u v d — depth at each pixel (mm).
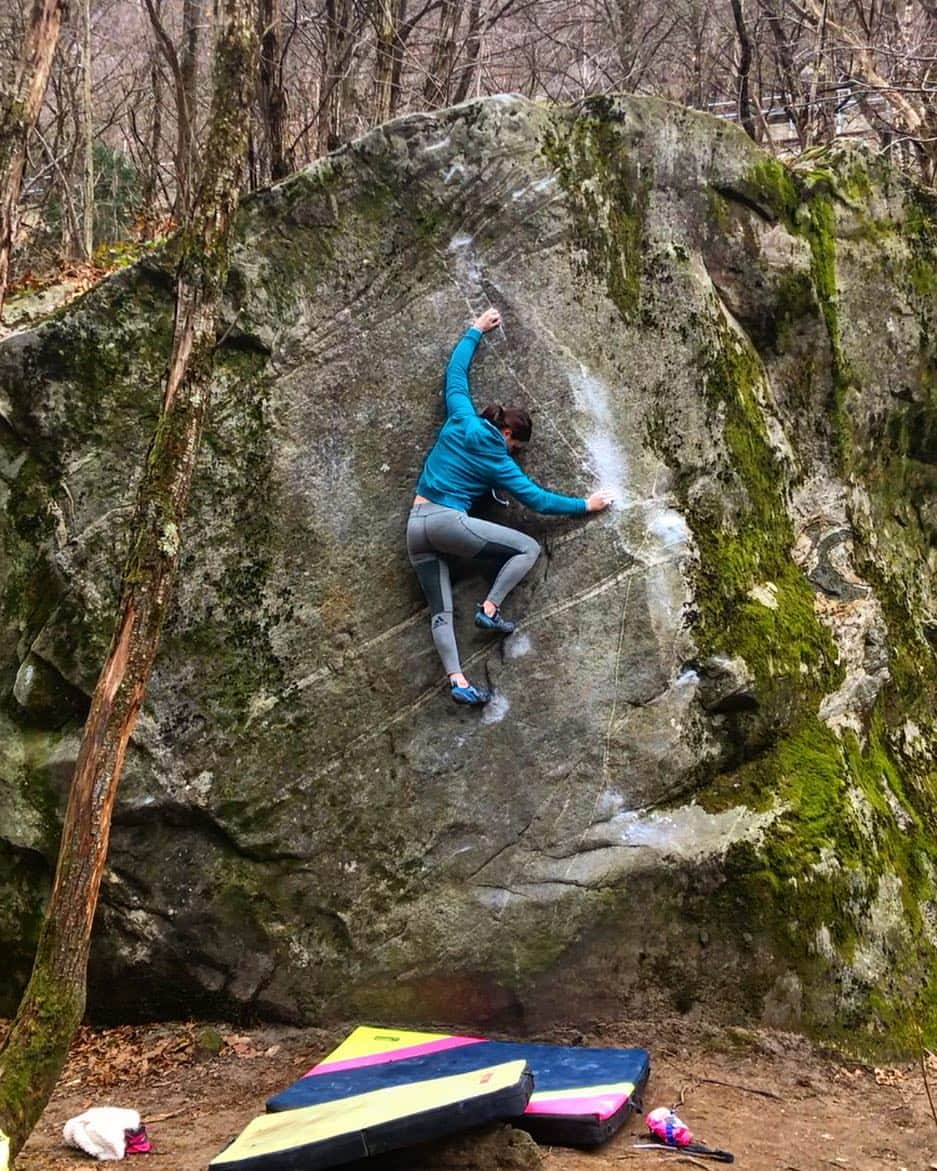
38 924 5727
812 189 6598
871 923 5609
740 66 11211
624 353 5840
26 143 4805
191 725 5566
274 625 5641
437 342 5711
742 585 5938
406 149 5707
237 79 4109
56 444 5785
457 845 5605
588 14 16172
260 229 5684
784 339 6480
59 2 4824
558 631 5676
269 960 5562
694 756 5695
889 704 6535
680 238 6086
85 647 5641
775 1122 4633
